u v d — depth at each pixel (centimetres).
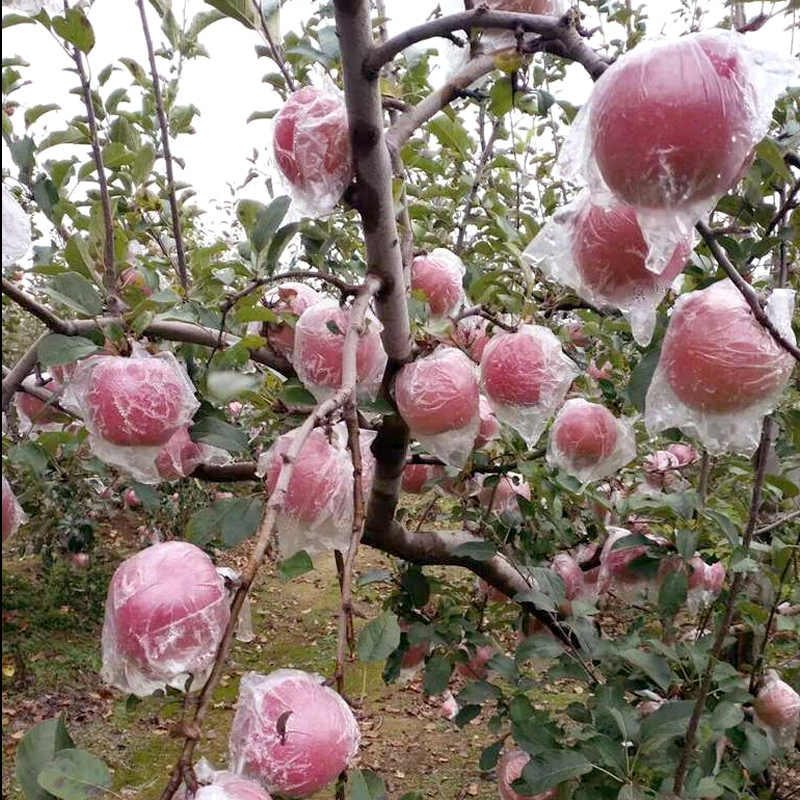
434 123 171
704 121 76
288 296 170
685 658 182
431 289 170
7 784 354
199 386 168
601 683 181
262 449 230
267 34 156
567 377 150
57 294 136
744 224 149
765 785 221
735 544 152
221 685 461
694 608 208
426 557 212
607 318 194
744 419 105
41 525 453
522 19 88
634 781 149
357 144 112
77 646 495
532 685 184
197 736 73
